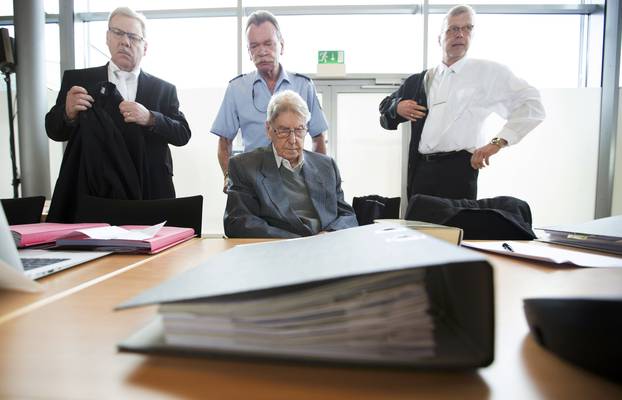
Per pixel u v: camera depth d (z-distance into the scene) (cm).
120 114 170
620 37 307
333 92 325
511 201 123
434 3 314
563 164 317
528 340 29
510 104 202
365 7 319
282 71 219
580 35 328
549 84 324
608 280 36
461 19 192
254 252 42
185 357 26
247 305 24
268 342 24
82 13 326
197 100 323
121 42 172
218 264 36
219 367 25
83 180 160
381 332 23
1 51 256
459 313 25
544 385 22
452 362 22
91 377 24
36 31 266
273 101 143
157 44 329
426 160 208
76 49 325
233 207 127
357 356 23
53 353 27
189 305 25
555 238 78
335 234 47
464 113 198
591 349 22
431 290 28
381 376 24
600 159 315
